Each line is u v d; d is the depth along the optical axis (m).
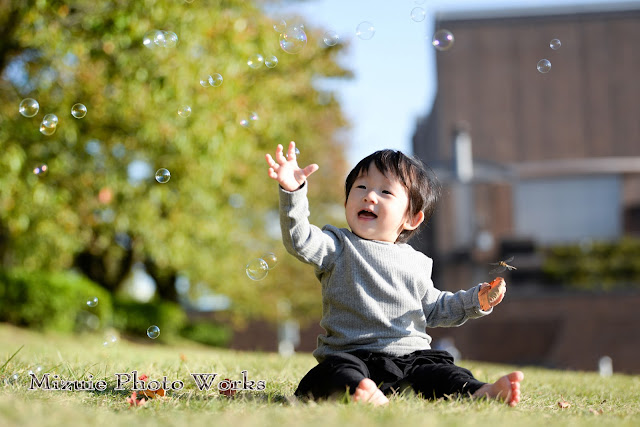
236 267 16.83
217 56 9.65
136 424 2.47
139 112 9.98
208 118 9.66
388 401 2.96
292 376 4.54
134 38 9.01
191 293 19.02
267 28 10.77
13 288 12.39
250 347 27.67
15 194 9.91
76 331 13.60
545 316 21.94
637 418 3.12
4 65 9.76
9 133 9.40
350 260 3.43
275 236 20.16
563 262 22.55
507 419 2.74
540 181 24.61
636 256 22.17
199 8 9.37
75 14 9.32
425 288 3.59
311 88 15.12
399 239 3.78
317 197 21.20
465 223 24.27
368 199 3.56
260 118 11.47
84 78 9.84
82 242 12.74
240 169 13.33
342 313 3.43
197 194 11.46
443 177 19.77
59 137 9.95
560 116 25.52
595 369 21.20
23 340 10.64
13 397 3.04
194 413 2.86
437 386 3.24
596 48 25.75
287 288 20.56
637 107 25.52
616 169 24.22
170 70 9.24
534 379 5.39
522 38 25.78
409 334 3.42
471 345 22.47
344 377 3.04
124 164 11.45
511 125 25.47
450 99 25.59
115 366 4.54
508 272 22.86
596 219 24.38
